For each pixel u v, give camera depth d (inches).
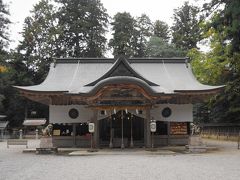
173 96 1082.1
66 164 720.3
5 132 2267.5
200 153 971.9
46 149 1013.8
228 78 1477.6
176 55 2477.9
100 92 1023.0
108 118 1206.9
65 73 1254.9
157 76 1238.3
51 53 2455.7
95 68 1279.5
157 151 998.4
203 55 1581.0
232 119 1695.4
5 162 780.0
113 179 508.7
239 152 990.4
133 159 805.2
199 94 1112.8
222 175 541.0
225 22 1050.1
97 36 2600.9
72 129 1182.9
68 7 2591.0
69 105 1167.6
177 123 1184.8
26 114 2412.6
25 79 2358.5
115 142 1159.0
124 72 1047.6
